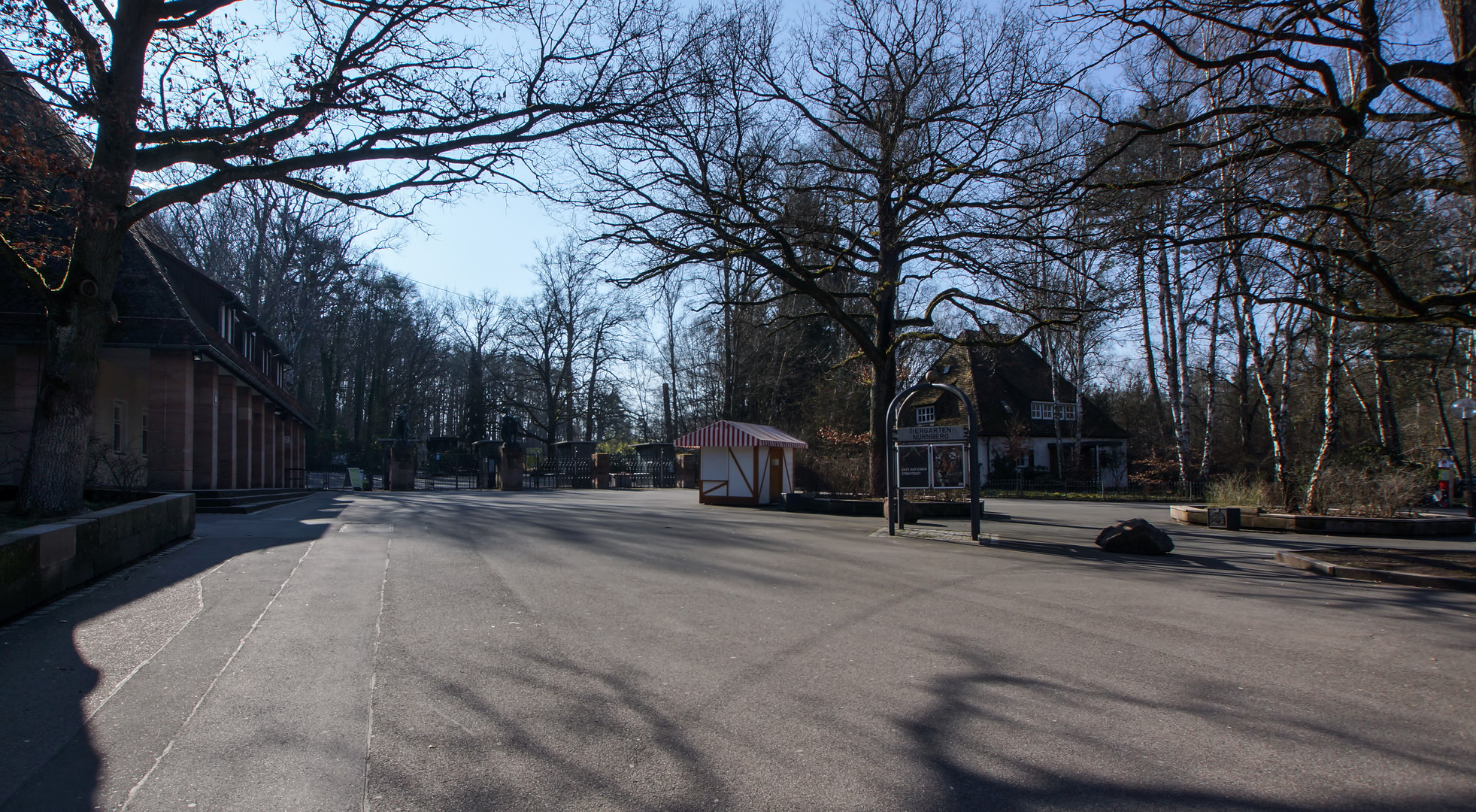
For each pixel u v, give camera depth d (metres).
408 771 3.96
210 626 6.73
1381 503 18.05
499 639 6.50
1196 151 14.90
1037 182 15.62
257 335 29.42
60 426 10.23
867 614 7.70
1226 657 6.21
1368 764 4.13
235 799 3.63
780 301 27.77
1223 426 45.97
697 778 3.90
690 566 10.68
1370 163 10.05
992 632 6.97
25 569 7.02
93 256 10.52
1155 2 10.48
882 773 3.97
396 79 11.94
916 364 44.31
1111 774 3.98
